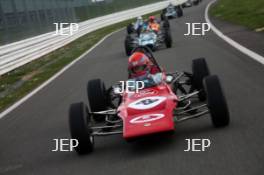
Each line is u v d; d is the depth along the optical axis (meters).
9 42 67.00
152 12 183.38
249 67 34.62
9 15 70.38
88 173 17.77
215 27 72.25
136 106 20.30
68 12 110.12
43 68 61.84
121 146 20.55
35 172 19.31
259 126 19.69
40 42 76.31
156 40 56.72
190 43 58.91
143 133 18.12
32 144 24.19
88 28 122.94
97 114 23.27
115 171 17.34
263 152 16.41
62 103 34.44
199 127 21.00
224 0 147.12
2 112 36.44
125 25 134.50
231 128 20.02
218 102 19.69
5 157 22.84
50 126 27.62
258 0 102.69
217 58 41.94
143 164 17.45
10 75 58.84
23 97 41.75
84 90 38.16
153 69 23.61
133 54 22.84
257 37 50.44
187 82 26.73
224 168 15.50
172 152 18.20
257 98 25.02
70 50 82.56
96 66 53.09
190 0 164.00
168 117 18.91
